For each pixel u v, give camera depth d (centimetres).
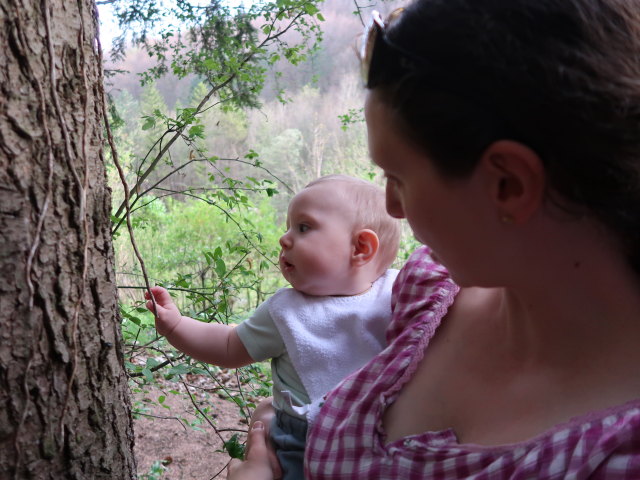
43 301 97
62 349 100
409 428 85
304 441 135
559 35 58
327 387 143
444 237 67
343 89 978
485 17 59
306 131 1069
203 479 329
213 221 687
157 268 548
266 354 152
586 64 57
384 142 67
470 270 68
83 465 107
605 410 66
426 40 61
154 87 621
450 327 90
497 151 59
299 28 361
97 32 105
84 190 100
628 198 60
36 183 93
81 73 99
